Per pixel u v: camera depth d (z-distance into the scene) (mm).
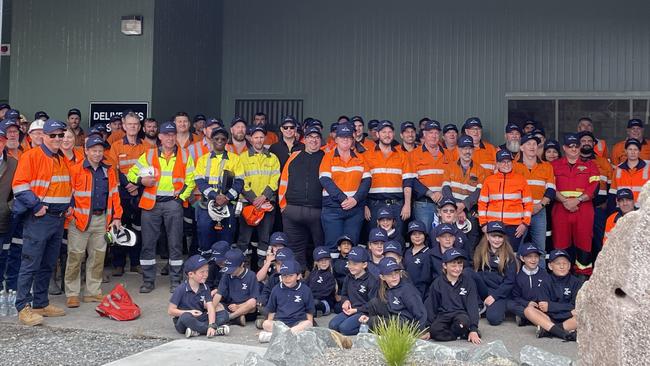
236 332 7242
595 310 4035
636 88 12492
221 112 13945
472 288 7055
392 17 13406
